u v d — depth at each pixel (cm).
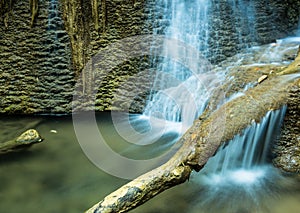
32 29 664
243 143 437
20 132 612
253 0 779
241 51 753
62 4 655
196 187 412
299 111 432
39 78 684
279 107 442
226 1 751
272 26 810
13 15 655
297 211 366
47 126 643
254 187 411
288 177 425
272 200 385
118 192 343
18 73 680
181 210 368
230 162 441
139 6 700
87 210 347
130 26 705
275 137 452
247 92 485
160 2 713
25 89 687
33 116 693
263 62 646
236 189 408
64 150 537
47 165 484
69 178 447
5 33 663
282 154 445
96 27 685
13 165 482
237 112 439
